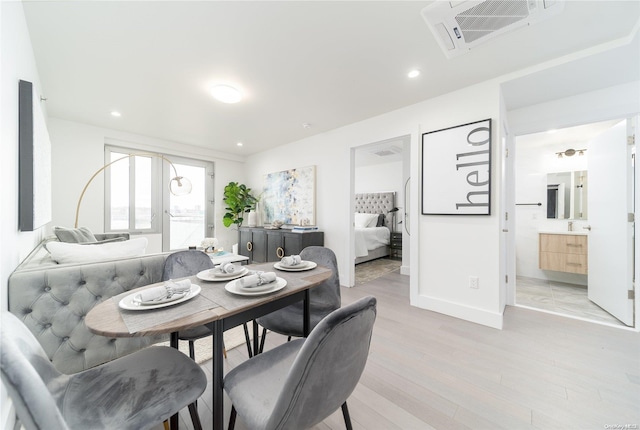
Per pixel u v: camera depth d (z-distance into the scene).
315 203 3.78
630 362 1.62
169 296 0.92
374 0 1.35
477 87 2.23
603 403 1.28
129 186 3.75
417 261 2.62
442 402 1.30
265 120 3.15
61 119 3.10
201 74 2.08
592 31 1.56
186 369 0.93
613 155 2.33
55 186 3.07
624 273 2.18
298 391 0.64
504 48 1.73
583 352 1.74
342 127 3.41
